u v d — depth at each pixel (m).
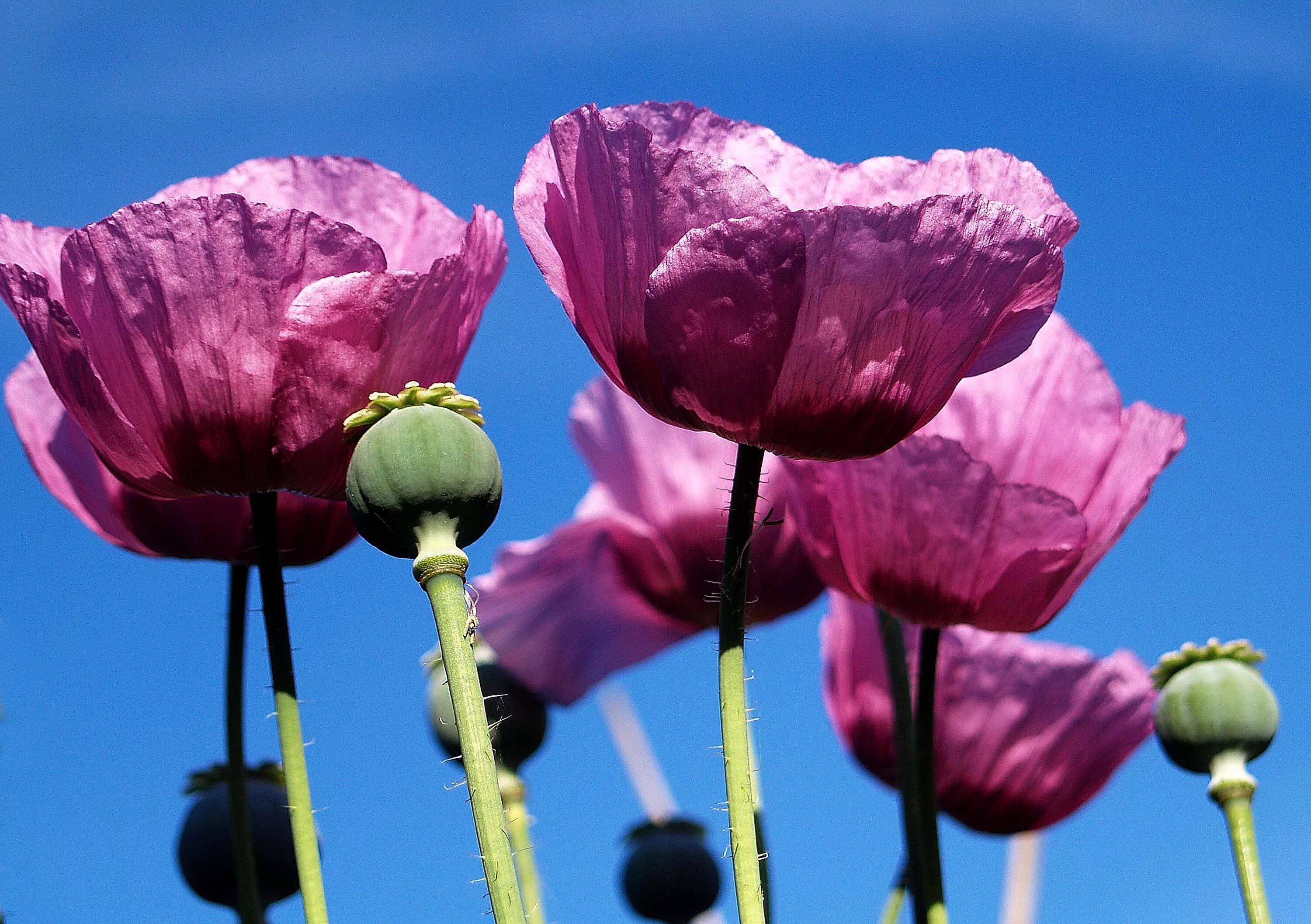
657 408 0.93
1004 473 1.04
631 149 0.92
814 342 0.92
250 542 1.01
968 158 0.97
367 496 0.90
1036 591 1.00
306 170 1.02
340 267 0.95
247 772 1.06
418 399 0.92
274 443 0.95
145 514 1.01
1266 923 1.01
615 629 1.24
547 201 0.95
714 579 1.23
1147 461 1.02
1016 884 1.14
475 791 0.88
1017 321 0.95
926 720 1.01
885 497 1.00
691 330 0.92
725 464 1.22
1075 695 1.15
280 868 1.03
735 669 0.92
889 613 1.02
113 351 0.95
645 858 1.13
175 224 0.94
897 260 0.92
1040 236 0.92
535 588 1.23
